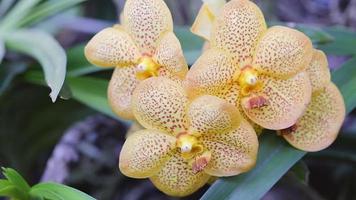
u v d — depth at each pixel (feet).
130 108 1.16
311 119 1.15
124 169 1.09
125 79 1.16
